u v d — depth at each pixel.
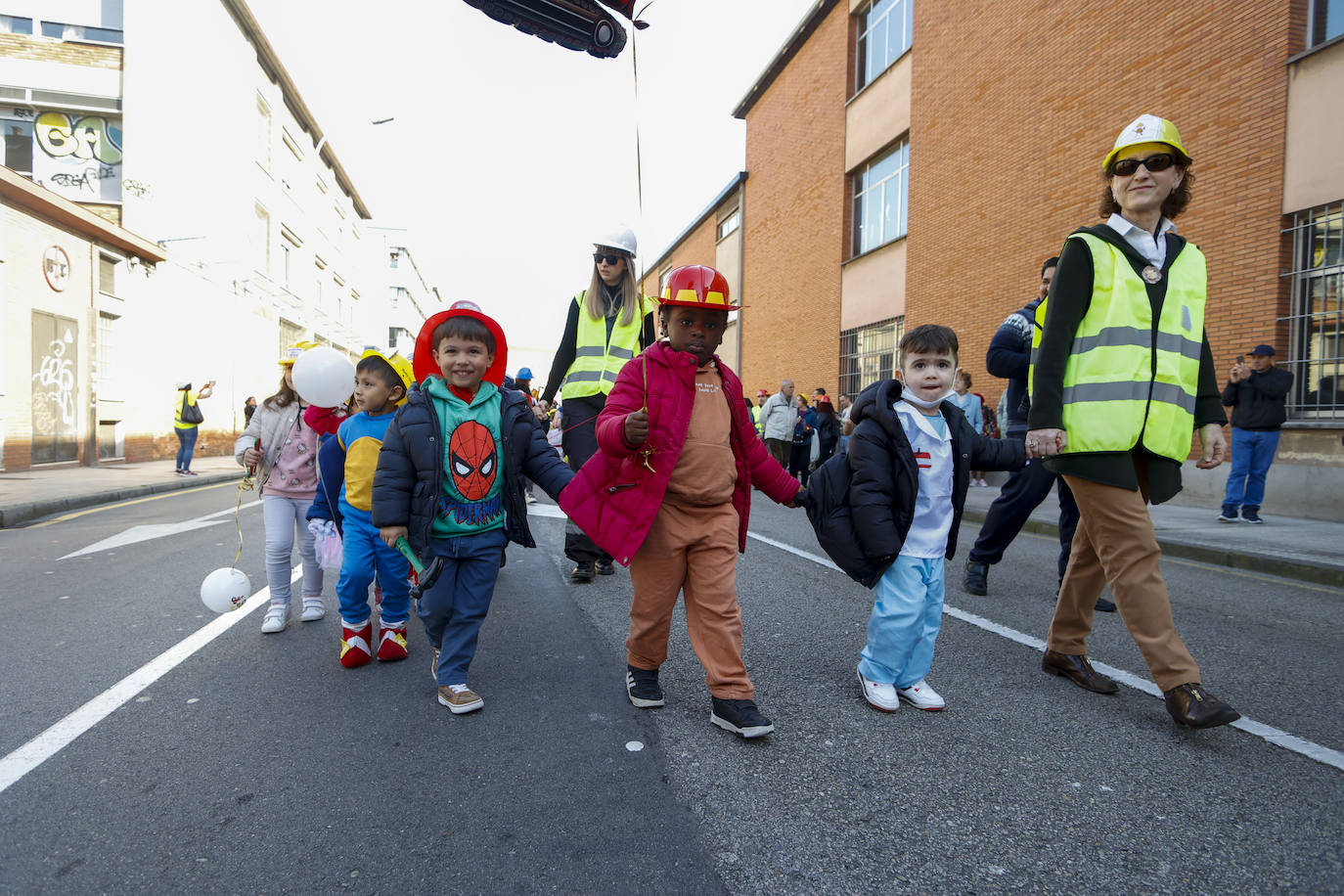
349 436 3.53
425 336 3.01
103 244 15.63
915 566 2.87
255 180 23.50
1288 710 2.85
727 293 2.63
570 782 2.32
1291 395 8.16
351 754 2.52
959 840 1.97
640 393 2.65
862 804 2.16
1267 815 2.09
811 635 3.86
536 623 4.10
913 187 15.09
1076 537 3.11
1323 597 4.84
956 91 13.65
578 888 1.78
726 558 2.72
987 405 12.74
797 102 20.97
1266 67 8.18
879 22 16.91
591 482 2.71
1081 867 1.85
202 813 2.13
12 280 13.00
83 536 7.21
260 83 24.11
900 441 2.81
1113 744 2.55
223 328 21.45
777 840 1.98
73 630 4.00
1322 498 7.83
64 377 14.45
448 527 2.91
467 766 2.43
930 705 2.87
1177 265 2.79
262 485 4.03
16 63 17.66
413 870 1.86
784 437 13.25
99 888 1.79
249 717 2.83
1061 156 11.08
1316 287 7.88
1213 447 2.89
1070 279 2.80
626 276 4.83
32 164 17.84
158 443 18.11
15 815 2.12
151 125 18.34
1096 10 10.40
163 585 5.07
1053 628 3.24
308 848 1.96
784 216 21.92
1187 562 6.09
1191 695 2.55
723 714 2.66
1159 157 2.71
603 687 3.15
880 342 16.67
